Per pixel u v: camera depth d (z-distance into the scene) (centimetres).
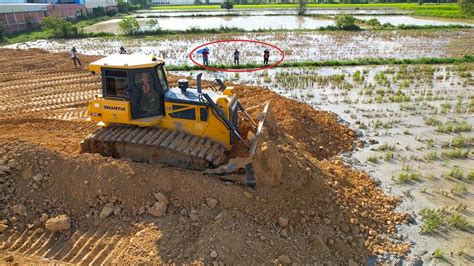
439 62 2370
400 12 5662
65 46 3039
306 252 694
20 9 3838
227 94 912
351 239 755
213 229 668
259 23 4612
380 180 1018
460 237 804
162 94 854
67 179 760
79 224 712
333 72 2153
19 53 2491
